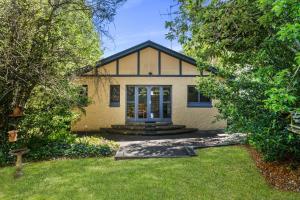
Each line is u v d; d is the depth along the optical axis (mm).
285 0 3439
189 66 16719
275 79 4105
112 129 16062
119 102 16578
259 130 6465
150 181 6363
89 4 9039
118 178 6602
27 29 8289
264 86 6449
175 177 6617
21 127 8977
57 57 8703
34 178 6750
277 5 3561
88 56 10469
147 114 16797
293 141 6461
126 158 8539
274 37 5535
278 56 5742
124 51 16266
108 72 16469
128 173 6973
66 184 6285
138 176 6730
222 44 7762
